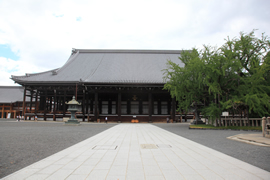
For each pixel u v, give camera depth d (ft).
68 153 28.50
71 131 64.23
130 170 20.13
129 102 154.20
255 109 70.18
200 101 102.99
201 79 79.10
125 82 134.00
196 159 25.04
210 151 30.32
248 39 82.43
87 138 46.24
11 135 51.29
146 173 19.15
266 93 75.25
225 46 83.46
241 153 29.37
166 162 23.41
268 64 74.08
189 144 37.24
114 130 68.95
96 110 140.36
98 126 92.07
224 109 82.53
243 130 70.74
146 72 155.02
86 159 24.85
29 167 21.18
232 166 21.85
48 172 19.40
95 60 179.63
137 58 183.93
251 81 74.23
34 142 39.63
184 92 87.61
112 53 195.83
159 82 134.41
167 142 39.88
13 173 19.08
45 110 144.15
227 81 79.77
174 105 141.69
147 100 154.71
